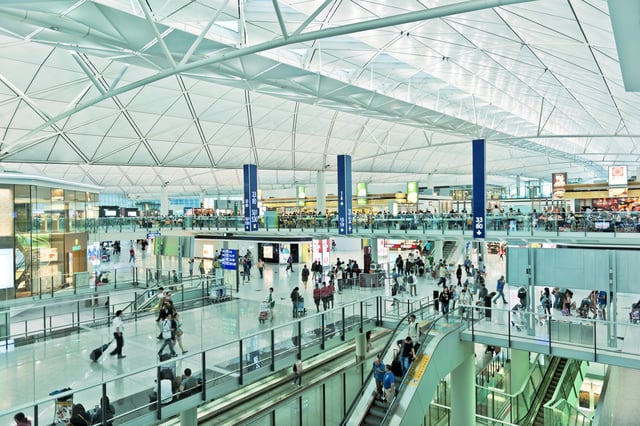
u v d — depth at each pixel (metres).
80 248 29.22
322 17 20.41
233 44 19.05
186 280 25.44
